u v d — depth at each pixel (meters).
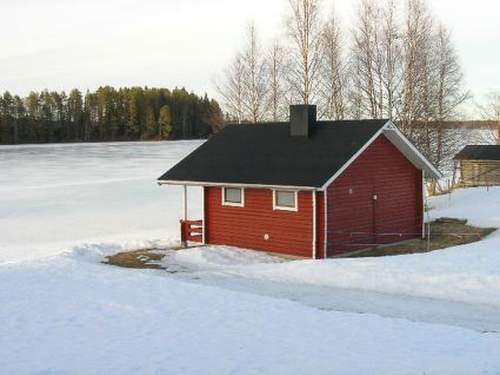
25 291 13.63
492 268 15.28
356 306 13.05
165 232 27.98
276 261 19.91
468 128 49.25
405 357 8.84
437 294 13.73
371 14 39.91
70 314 11.56
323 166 19.73
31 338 10.04
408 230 23.39
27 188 49.00
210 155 23.66
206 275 16.94
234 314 11.53
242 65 47.44
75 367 8.52
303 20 39.41
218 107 58.12
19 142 151.12
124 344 9.64
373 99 39.59
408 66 37.84
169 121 160.00
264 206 21.17
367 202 21.45
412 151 22.53
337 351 9.17
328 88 40.50
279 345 9.52
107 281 14.74
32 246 24.52
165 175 23.25
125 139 162.25
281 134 23.09
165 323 10.90
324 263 17.12
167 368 8.47
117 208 37.69
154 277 15.37
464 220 26.34
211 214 22.84
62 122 159.88
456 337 9.95
